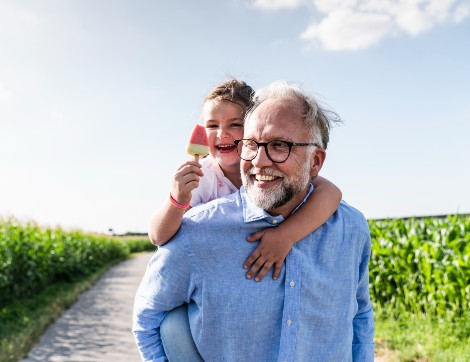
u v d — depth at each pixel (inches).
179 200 79.4
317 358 80.5
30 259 512.7
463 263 284.2
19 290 476.4
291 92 79.1
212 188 116.4
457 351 236.5
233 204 81.4
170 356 82.2
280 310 78.2
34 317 402.3
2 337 325.1
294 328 77.5
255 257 77.8
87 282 676.7
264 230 79.5
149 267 83.9
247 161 78.8
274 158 76.5
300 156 77.7
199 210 82.1
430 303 314.3
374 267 373.4
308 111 78.6
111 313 443.8
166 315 83.4
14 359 289.7
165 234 80.6
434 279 312.7
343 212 87.7
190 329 81.0
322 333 80.7
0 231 540.7
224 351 78.4
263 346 77.9
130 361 292.2
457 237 324.5
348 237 85.4
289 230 79.3
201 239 78.7
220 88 121.3
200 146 86.3
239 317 77.3
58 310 442.9
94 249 973.2
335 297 82.1
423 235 373.7
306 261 80.1
